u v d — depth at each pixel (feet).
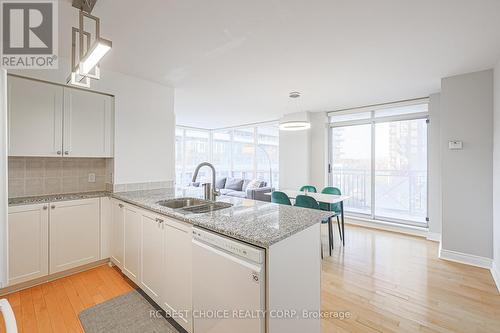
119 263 8.52
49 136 8.14
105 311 6.54
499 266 8.27
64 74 8.34
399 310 6.66
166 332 5.78
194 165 25.66
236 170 25.05
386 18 6.08
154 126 10.87
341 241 12.65
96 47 4.62
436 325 6.04
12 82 7.46
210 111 17.46
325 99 13.97
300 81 10.82
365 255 10.70
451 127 10.23
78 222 8.63
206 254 4.85
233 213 5.98
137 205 7.47
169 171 11.44
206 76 10.15
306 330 4.97
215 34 6.86
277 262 4.17
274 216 5.68
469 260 9.77
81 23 4.90
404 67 9.23
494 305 6.90
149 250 6.79
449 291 7.66
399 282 8.24
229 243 4.43
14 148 7.48
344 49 7.77
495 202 9.01
